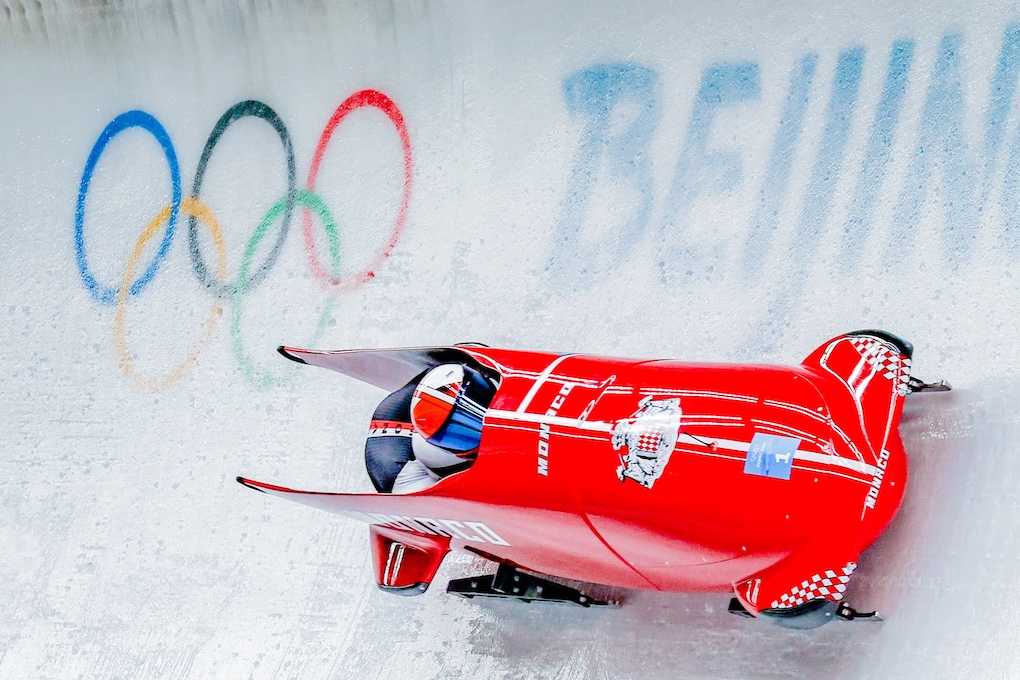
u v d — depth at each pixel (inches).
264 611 428.8
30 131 557.6
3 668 472.4
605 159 406.9
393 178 457.4
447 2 451.8
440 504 313.7
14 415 520.1
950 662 284.2
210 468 464.4
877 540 305.9
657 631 339.3
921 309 328.8
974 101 336.2
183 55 520.4
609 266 395.2
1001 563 286.0
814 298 350.3
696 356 366.0
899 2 356.5
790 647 312.0
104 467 489.7
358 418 438.9
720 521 263.6
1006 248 318.7
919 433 312.8
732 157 378.9
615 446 278.1
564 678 352.2
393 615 400.2
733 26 387.5
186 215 507.2
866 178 351.3
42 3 547.2
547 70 427.8
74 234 534.3
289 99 492.1
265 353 467.8
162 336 496.4
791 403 268.7
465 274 427.8
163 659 441.4
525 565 336.2
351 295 454.3
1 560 496.4
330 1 480.4
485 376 355.6
